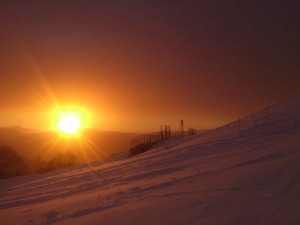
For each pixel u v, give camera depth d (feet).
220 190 23.44
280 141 46.09
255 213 17.06
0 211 38.78
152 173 46.52
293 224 14.71
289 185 20.98
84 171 83.76
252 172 27.53
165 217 19.61
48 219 27.35
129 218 20.98
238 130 81.41
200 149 64.49
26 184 77.77
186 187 27.96
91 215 24.81
